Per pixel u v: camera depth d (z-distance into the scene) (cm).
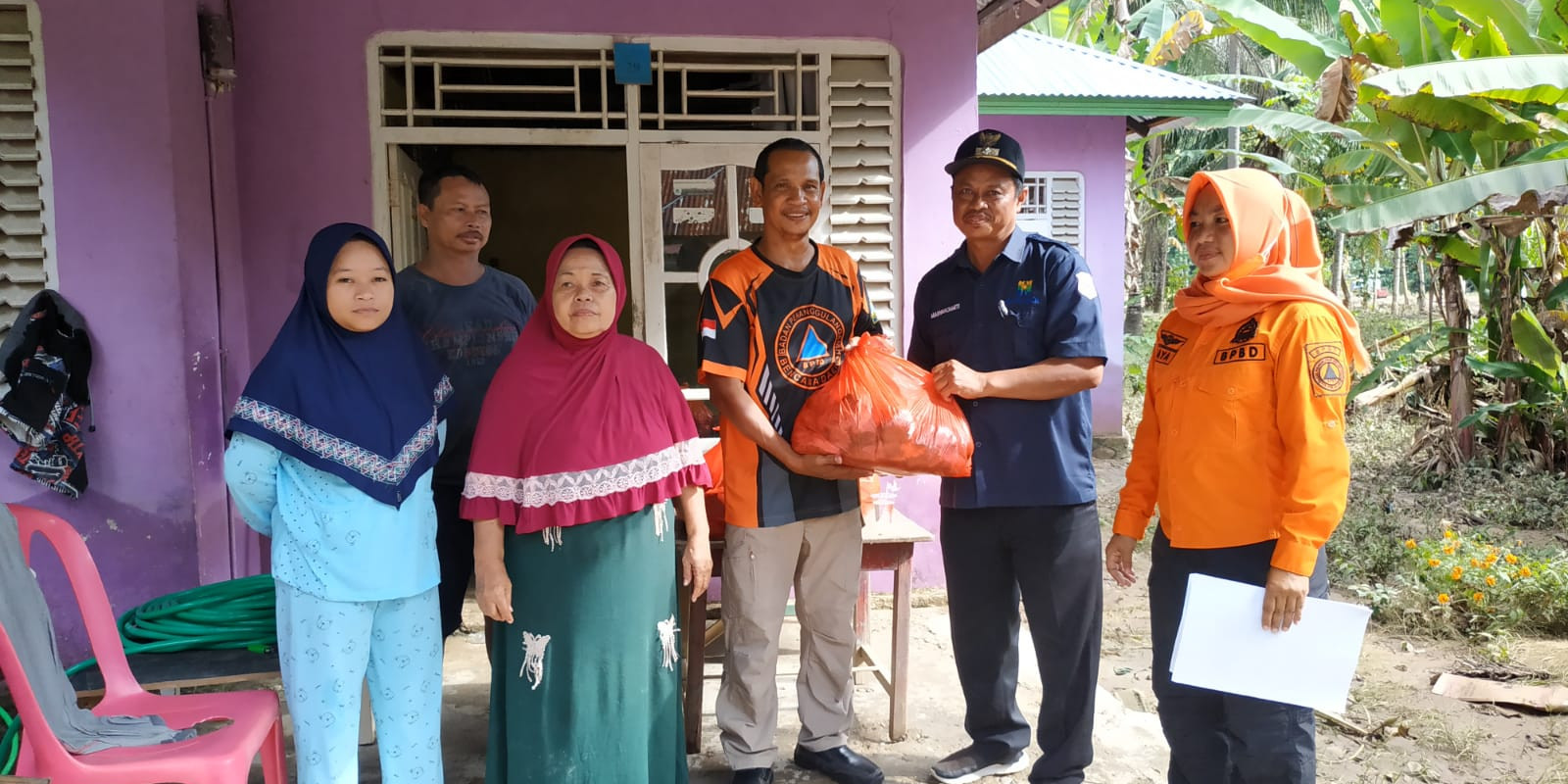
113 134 301
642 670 227
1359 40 567
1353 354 194
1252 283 192
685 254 391
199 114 330
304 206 362
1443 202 476
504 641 228
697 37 381
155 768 188
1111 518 582
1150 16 1194
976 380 241
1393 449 700
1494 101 524
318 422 203
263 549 380
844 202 394
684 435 233
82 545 217
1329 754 289
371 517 207
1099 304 249
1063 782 257
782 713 319
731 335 245
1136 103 718
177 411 312
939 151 397
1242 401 191
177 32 313
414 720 220
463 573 275
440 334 273
